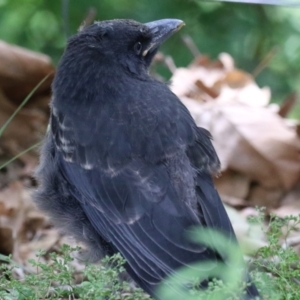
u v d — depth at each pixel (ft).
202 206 31.76
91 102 33.83
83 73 34.35
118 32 35.19
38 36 64.75
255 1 38.52
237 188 47.44
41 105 52.49
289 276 30.76
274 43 66.64
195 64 57.11
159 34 36.11
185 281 29.45
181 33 65.16
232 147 47.73
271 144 47.55
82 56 34.68
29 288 30.86
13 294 31.63
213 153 33.78
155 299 30.99
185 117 33.60
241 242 40.19
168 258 30.37
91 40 35.01
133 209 31.40
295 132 47.98
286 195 47.26
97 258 33.55
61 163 33.99
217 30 65.92
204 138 33.88
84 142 33.14
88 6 63.82
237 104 50.42
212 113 49.14
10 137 51.19
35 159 50.24
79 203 33.71
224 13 65.98
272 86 64.80
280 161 47.29
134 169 32.01
